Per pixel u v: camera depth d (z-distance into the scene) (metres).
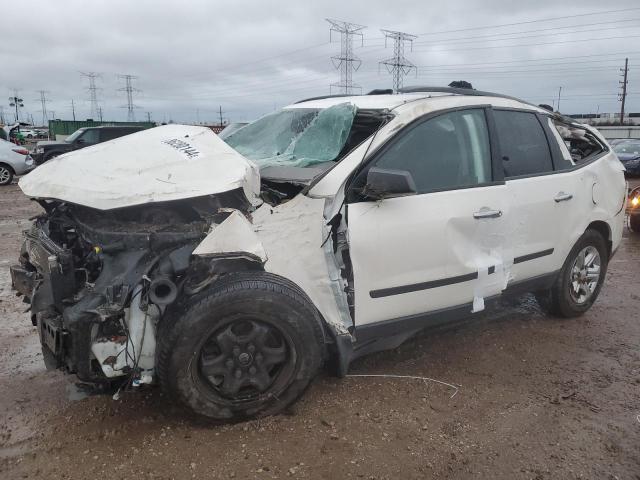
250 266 3.12
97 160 3.27
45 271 3.10
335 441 3.05
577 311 5.00
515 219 3.98
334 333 3.29
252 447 2.97
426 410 3.40
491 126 4.02
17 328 4.66
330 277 3.28
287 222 3.21
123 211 3.06
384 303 3.41
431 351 4.24
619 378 3.91
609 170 5.11
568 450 3.05
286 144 4.09
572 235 4.61
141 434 3.07
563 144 4.69
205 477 2.74
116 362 2.88
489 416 3.36
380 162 3.43
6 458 2.88
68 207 3.51
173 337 2.86
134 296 2.88
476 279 3.78
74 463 2.83
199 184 3.00
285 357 3.15
